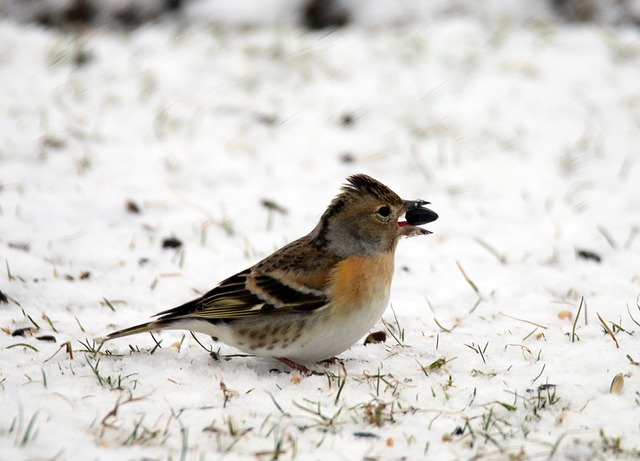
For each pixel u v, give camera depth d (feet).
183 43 62.44
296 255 27.32
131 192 44.19
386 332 31.48
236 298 26.86
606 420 24.71
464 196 45.32
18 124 50.55
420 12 67.51
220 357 28.89
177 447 22.79
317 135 51.88
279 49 61.05
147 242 39.70
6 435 22.59
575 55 61.26
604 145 51.16
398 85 57.62
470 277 36.83
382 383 27.09
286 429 23.98
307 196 45.06
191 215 42.37
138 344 29.94
